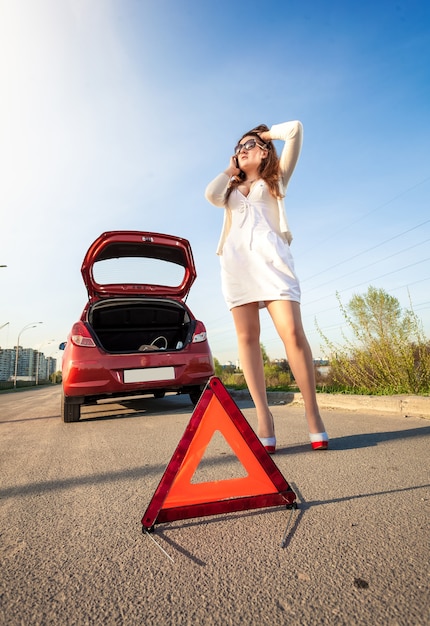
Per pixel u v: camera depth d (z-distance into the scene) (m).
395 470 1.76
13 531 1.25
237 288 2.23
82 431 3.36
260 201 2.27
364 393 5.04
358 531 1.15
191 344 4.16
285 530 1.18
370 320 5.27
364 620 0.75
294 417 3.73
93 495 1.59
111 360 3.81
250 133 2.37
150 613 0.80
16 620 0.79
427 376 4.65
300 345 2.14
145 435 2.99
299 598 0.83
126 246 4.65
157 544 1.12
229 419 1.36
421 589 0.85
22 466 2.16
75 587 0.91
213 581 0.91
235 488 1.32
